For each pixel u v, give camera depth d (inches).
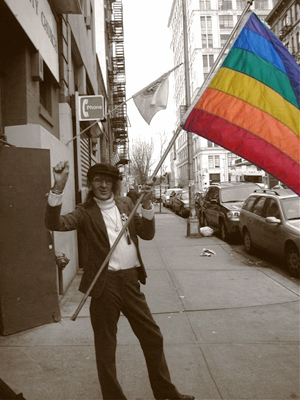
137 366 162.9
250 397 138.1
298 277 326.0
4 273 197.9
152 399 138.1
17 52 227.9
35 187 209.9
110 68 1295.5
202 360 167.9
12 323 198.7
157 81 290.5
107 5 1187.3
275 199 374.0
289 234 329.4
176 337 194.7
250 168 2060.8
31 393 142.4
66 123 323.9
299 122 160.9
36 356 172.7
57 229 119.5
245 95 163.5
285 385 145.9
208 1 3152.1
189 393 141.4
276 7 2203.5
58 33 316.2
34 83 244.1
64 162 115.2
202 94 165.9
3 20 203.6
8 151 201.2
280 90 162.9
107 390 119.5
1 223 198.1
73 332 200.1
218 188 603.8
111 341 123.6
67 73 349.4
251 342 186.4
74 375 155.3
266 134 159.9
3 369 161.0
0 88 222.5
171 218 935.7
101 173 128.4
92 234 125.6
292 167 157.9
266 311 233.3
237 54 166.6
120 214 130.6
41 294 210.4
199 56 3129.9
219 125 162.9
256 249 423.8
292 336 193.6
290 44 2132.1
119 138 1528.1
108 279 124.0
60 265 241.4
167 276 327.6
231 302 251.9
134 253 129.6
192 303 251.3
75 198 355.6
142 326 127.2
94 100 361.1
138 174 1941.4
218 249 456.4
